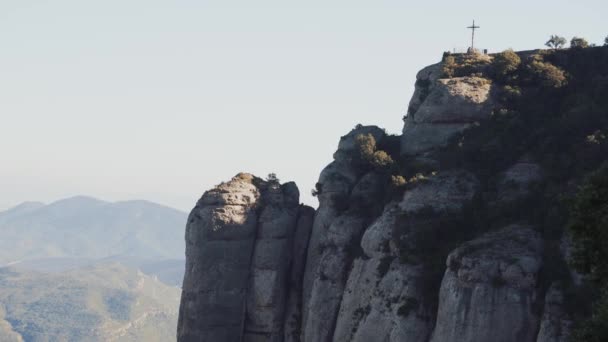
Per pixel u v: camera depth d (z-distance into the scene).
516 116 181.25
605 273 92.19
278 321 193.62
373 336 162.00
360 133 199.38
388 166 189.25
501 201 162.38
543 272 146.50
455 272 150.25
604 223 91.62
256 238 195.88
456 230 163.75
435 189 171.38
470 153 176.50
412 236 165.62
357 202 188.50
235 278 193.00
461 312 147.38
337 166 195.62
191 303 192.62
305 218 199.75
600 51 192.12
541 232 152.38
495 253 148.50
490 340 145.12
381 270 169.00
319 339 180.38
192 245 194.25
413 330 157.38
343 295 175.75
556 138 170.12
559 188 158.38
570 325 138.38
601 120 170.00
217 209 193.12
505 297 145.75
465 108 185.75
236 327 193.00
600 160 159.50
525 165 168.25
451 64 195.50
